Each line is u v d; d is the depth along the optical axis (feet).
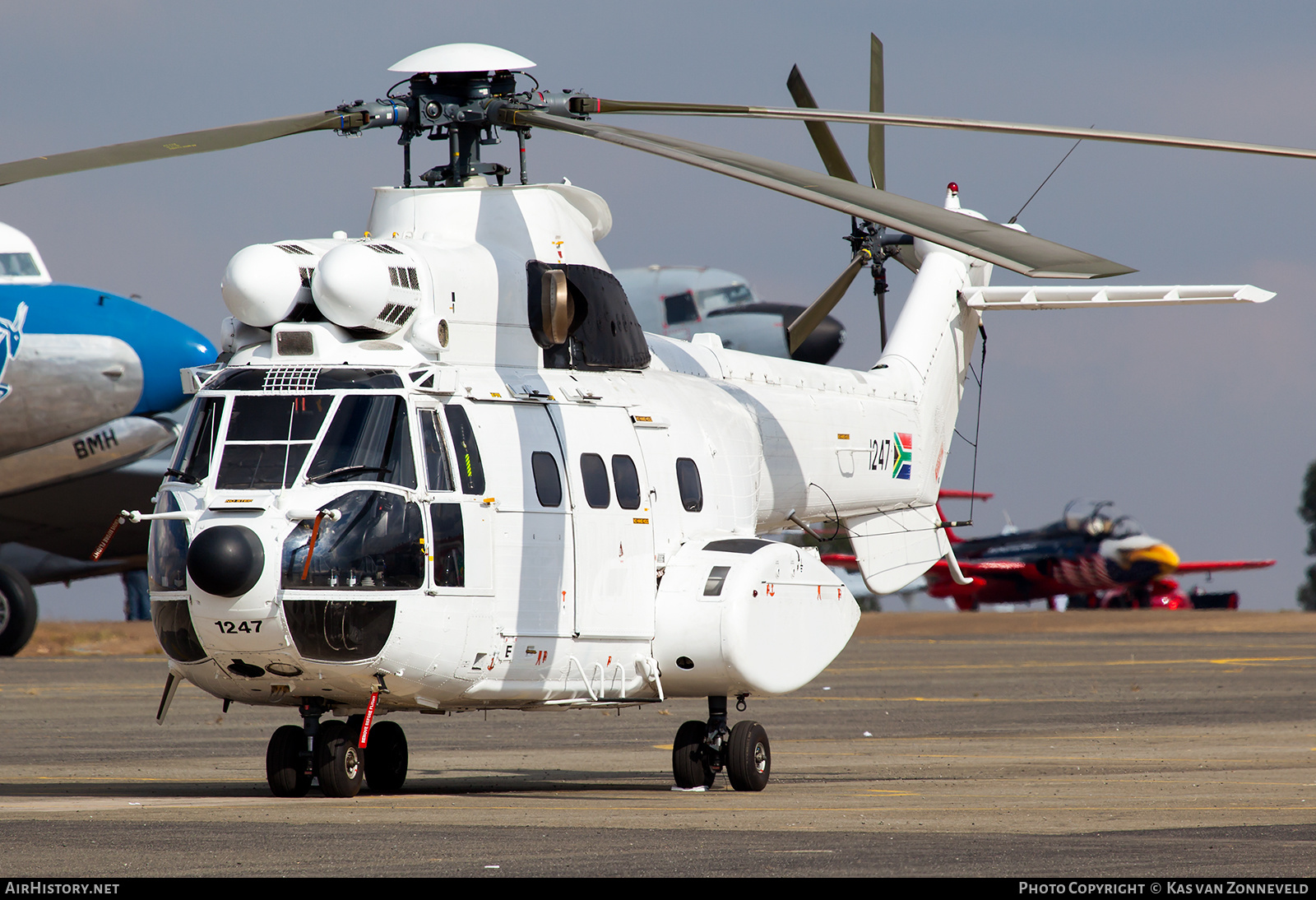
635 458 169.48
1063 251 118.11
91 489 444.96
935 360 236.63
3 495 406.82
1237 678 384.68
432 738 245.45
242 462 147.43
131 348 392.88
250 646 143.84
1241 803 148.56
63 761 203.10
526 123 160.76
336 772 153.07
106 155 136.67
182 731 255.29
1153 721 262.47
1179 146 152.25
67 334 388.16
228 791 162.91
